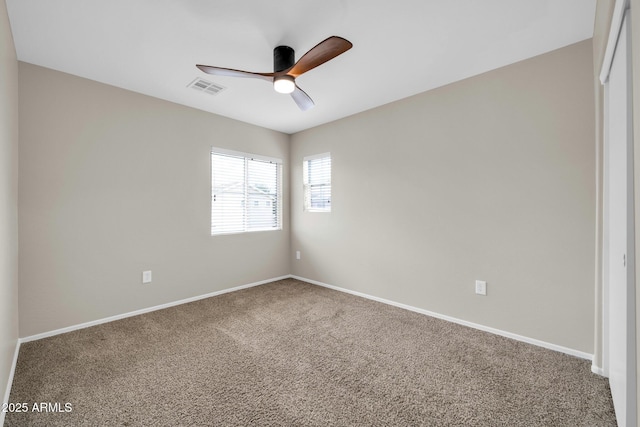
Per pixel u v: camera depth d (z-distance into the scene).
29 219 2.35
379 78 2.65
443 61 2.36
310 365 2.00
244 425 1.45
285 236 4.48
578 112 2.09
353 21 1.87
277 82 2.12
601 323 1.89
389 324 2.71
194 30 1.96
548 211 2.22
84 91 2.63
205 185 3.52
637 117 0.91
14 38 2.02
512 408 1.56
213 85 2.81
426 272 2.95
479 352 2.17
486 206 2.53
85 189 2.64
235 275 3.85
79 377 1.85
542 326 2.26
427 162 2.92
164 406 1.58
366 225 3.48
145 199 3.02
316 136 4.10
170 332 2.54
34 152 2.38
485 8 1.75
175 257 3.26
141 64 2.41
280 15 1.81
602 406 1.57
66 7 1.72
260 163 4.19
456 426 1.44
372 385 1.77
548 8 1.75
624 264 1.33
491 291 2.51
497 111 2.46
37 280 2.39
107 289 2.77
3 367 1.57
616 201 1.54
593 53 1.99
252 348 2.25
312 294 3.65
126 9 1.75
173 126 3.23
